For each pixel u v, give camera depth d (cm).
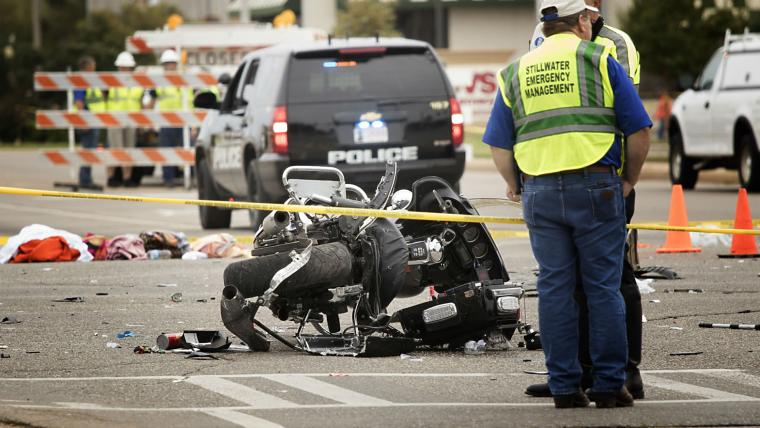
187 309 3928
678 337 3356
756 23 17288
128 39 11438
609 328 2509
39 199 9200
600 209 2500
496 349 3188
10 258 5319
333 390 2709
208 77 9612
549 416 2447
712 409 2506
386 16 18638
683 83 9356
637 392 2611
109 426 2370
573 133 2495
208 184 6875
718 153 8856
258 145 5972
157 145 10838
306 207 3134
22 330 3525
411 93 5828
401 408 2528
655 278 4594
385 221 3231
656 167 11400
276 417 2452
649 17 16350
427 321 3159
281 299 3216
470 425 2369
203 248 5512
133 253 5419
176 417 2453
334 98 5784
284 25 11456
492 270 3269
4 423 2395
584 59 2505
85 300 4131
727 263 5072
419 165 5812
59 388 2744
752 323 3597
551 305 2523
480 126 16350
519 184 2634
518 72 2552
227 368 2962
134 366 2989
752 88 8544
